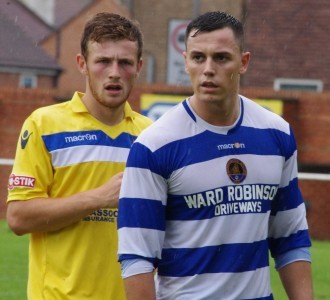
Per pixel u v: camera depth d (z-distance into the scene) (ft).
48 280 57.11
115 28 57.57
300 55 324.60
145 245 48.34
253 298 48.75
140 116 61.26
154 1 394.52
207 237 48.34
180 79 303.68
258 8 325.83
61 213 56.03
